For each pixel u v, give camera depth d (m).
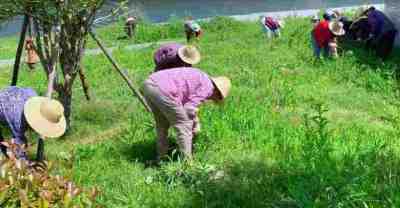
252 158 6.11
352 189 4.66
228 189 5.20
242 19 26.23
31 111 5.26
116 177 5.76
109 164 6.27
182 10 28.92
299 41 16.34
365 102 9.53
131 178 5.75
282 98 9.26
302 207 4.42
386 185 4.93
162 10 28.70
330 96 9.77
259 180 5.46
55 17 7.31
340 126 7.74
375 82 10.73
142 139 7.13
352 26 15.27
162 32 22.30
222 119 7.46
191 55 6.64
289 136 6.80
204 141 6.68
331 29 12.90
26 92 5.88
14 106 5.66
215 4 29.44
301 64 12.70
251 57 13.61
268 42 16.78
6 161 3.28
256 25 22.28
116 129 7.86
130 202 5.05
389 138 7.04
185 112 5.89
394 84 10.80
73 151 6.56
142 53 16.17
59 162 5.72
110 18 8.14
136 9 12.40
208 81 6.05
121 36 21.89
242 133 7.13
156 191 5.30
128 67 13.50
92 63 14.34
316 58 12.95
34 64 14.70
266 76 11.21
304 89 10.22
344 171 5.22
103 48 7.89
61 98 7.63
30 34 7.82
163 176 5.66
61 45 7.53
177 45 6.71
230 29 21.81
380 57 13.48
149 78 5.91
